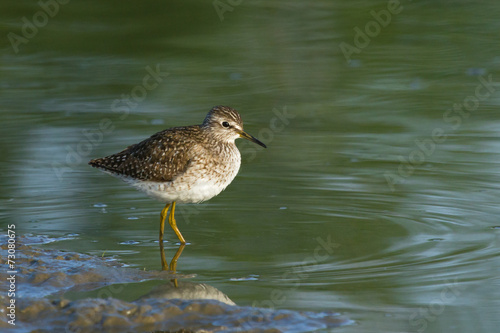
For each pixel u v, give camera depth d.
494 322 8.70
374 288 9.76
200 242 11.83
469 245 11.37
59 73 21.75
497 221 12.45
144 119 18.41
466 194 13.80
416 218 12.66
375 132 17.50
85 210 13.39
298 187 14.40
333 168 15.42
